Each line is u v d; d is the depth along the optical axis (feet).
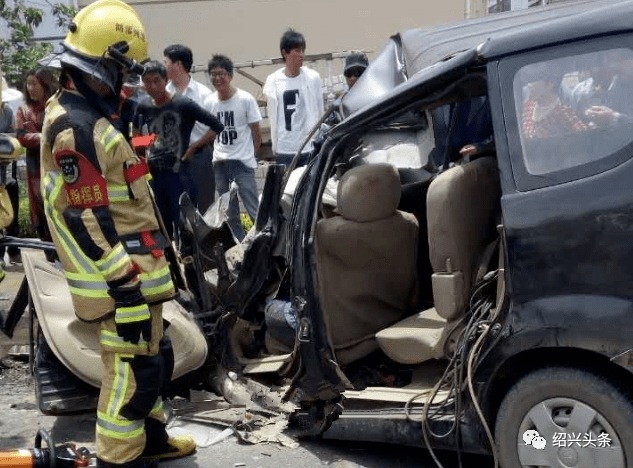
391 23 43.27
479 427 11.79
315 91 26.45
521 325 11.06
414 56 18.83
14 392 17.63
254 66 40.19
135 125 22.44
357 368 14.75
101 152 11.65
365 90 20.93
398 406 12.96
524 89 11.33
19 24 37.45
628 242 10.30
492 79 11.55
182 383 15.62
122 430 12.26
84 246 11.62
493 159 13.53
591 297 10.55
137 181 12.17
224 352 16.34
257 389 15.66
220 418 15.06
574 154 10.85
